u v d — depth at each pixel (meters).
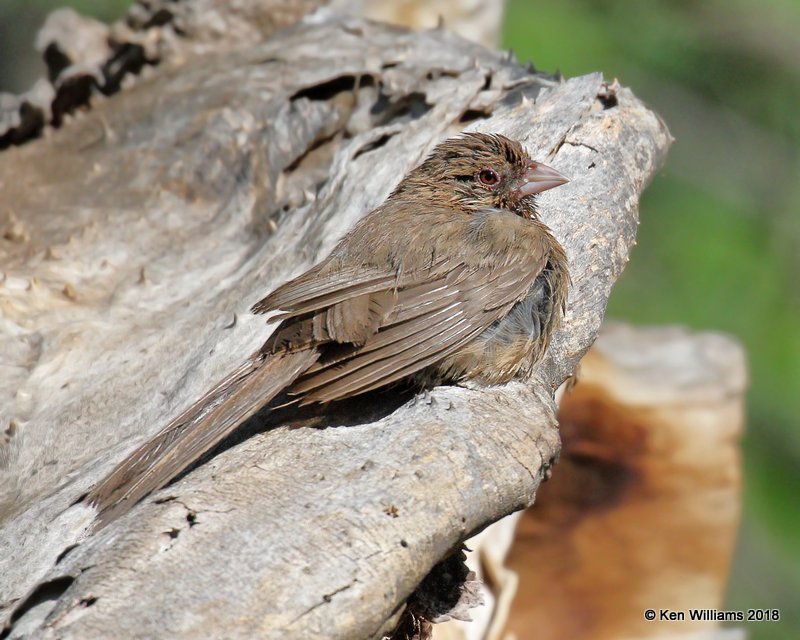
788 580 18.19
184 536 6.37
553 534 12.66
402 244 8.12
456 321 8.00
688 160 21.47
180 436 7.11
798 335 20.06
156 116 12.77
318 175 11.58
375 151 10.89
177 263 10.88
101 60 15.19
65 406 9.10
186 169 11.92
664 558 12.70
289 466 6.98
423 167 9.18
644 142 10.23
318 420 7.59
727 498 12.57
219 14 14.34
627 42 21.50
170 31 14.32
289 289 7.80
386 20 15.86
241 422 7.26
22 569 7.30
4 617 6.68
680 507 12.62
